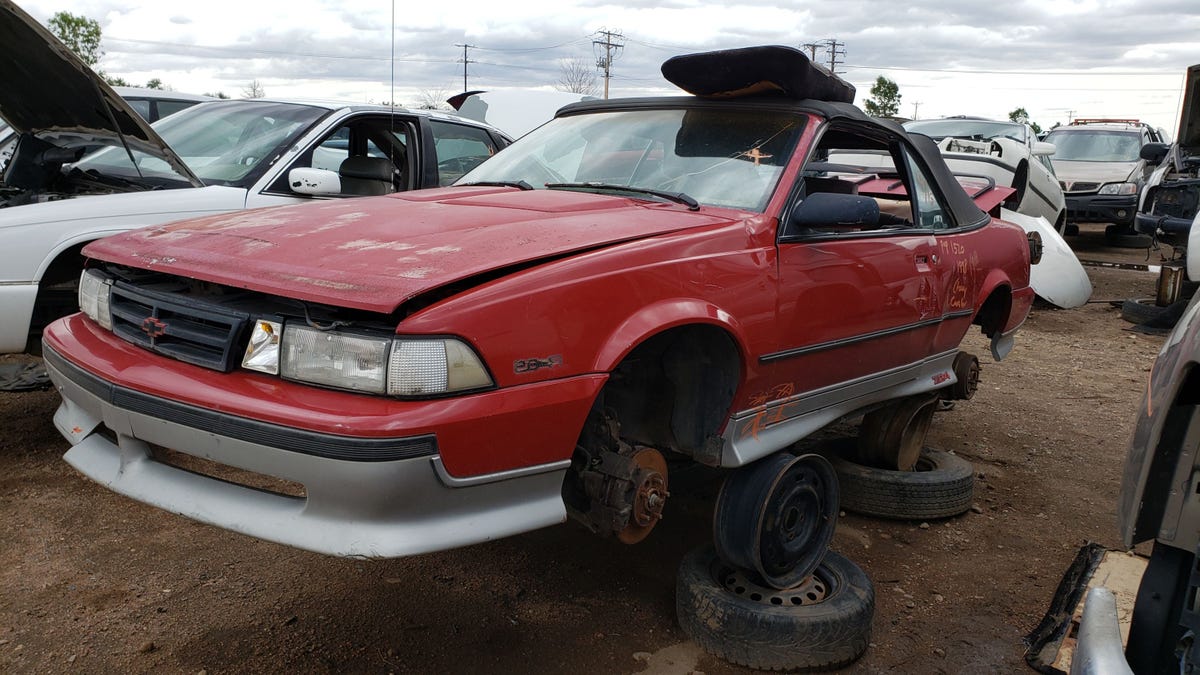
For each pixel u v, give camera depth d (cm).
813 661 276
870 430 408
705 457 288
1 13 369
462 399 211
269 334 222
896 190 485
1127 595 321
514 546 353
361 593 311
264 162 488
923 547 375
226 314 229
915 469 436
